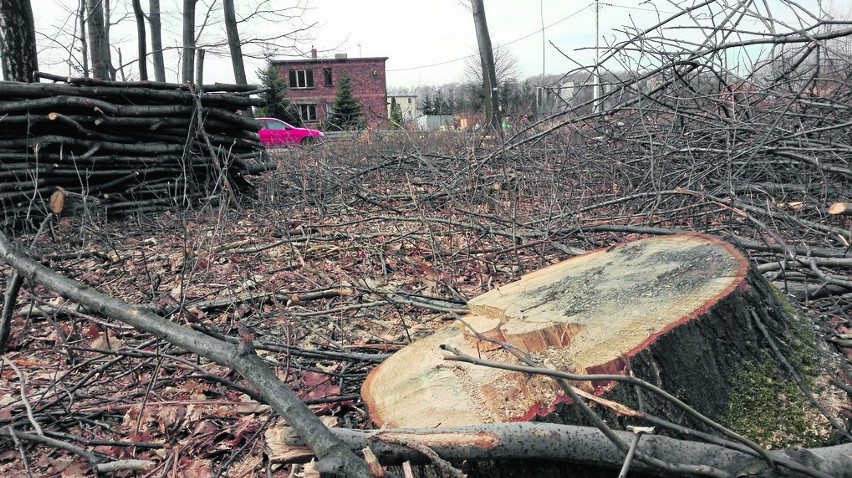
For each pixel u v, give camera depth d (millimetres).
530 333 1977
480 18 16859
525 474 1680
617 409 1535
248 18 18141
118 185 8172
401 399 1880
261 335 3742
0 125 7270
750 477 1600
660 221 5195
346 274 4793
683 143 5867
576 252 4660
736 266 2176
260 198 8406
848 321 3109
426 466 1666
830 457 1627
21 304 4527
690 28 4906
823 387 1990
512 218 5246
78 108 7742
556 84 6145
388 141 12180
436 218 5832
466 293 4289
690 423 1810
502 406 1747
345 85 28016
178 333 2084
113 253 6031
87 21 15375
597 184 6637
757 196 5641
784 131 5039
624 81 5508
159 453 2652
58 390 3191
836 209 2701
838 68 5461
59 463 2617
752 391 1910
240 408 2920
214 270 5270
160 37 20062
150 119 8305
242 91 9656
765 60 5172
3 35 9391
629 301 2080
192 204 8508
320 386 3000
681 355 1862
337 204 7410
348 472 1395
